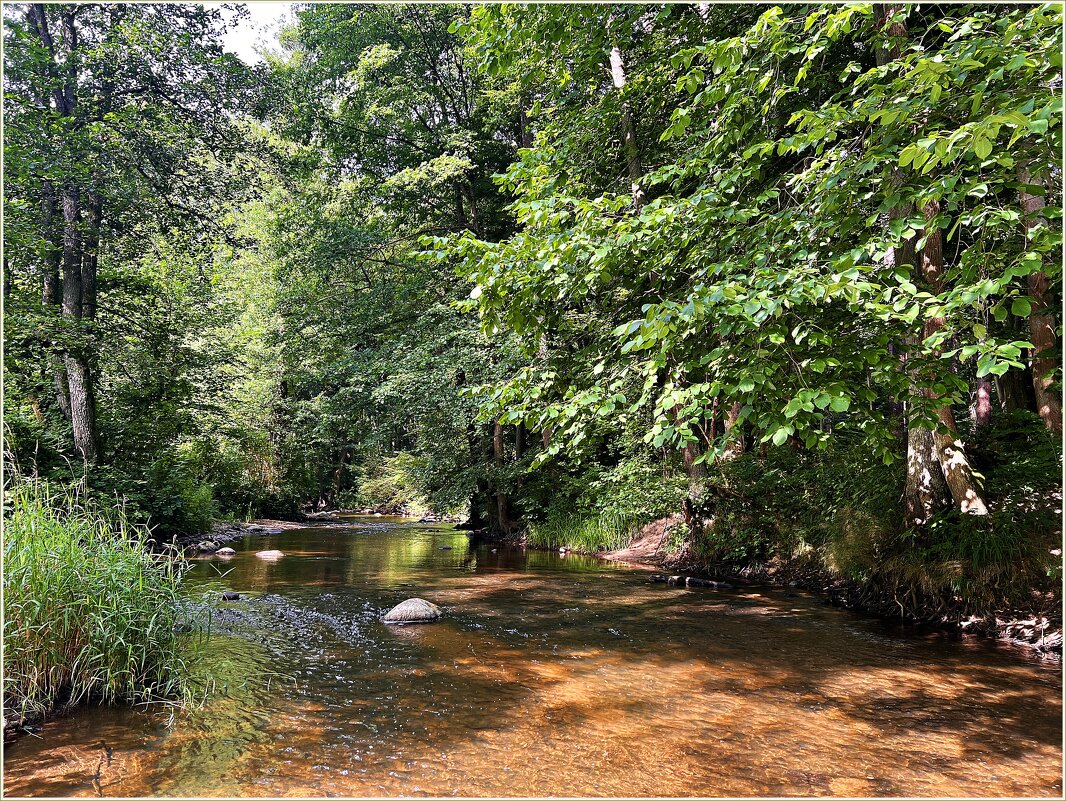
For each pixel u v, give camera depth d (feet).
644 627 23.12
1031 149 13.28
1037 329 23.99
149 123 39.29
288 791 10.80
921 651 19.83
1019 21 11.76
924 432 24.49
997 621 21.18
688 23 27.94
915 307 11.80
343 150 57.36
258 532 62.03
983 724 14.03
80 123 37.76
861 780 11.41
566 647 20.39
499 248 17.84
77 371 39.68
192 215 43.39
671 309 12.92
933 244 21.02
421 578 34.40
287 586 31.09
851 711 14.80
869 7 14.34
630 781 11.31
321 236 56.65
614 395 16.20
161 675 16.19
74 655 14.80
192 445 63.21
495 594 29.76
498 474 56.59
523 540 55.47
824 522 31.07
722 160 19.08
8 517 15.62
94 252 40.11
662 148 32.78
